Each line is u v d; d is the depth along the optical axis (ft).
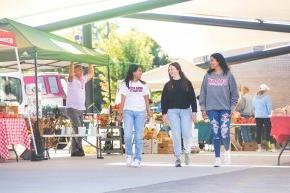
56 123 64.95
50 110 69.72
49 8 68.18
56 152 75.10
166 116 46.19
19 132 53.47
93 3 69.62
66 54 58.65
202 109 45.21
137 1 71.36
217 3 73.92
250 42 94.68
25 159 56.80
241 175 36.99
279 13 78.64
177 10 79.00
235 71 122.31
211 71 44.88
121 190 28.89
